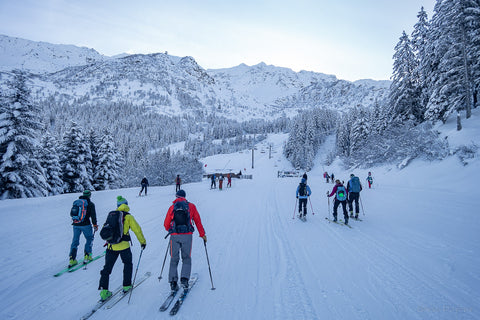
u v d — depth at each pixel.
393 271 4.98
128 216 4.37
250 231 8.41
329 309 3.71
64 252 6.57
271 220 10.15
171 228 4.40
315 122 113.44
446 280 4.53
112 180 32.91
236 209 12.83
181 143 183.12
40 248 6.85
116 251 4.25
